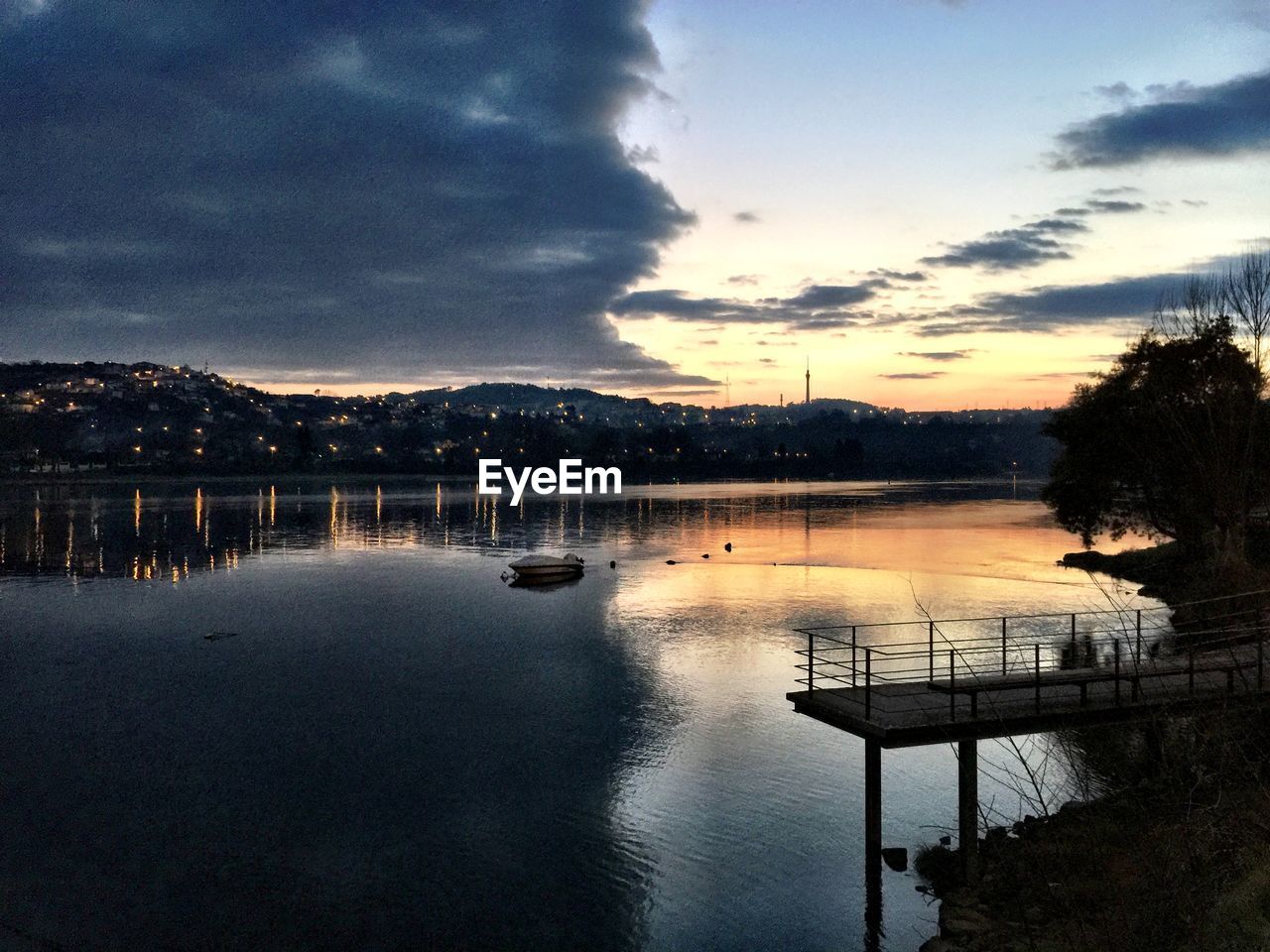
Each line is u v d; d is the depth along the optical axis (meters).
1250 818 15.24
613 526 124.62
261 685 35.84
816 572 70.38
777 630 46.34
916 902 18.73
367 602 57.53
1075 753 25.03
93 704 33.19
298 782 25.44
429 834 22.16
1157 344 51.25
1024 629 43.66
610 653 41.53
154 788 25.02
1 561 80.75
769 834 22.03
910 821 22.52
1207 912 12.76
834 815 23.05
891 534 107.69
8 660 40.41
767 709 32.03
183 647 43.47
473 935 17.86
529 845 21.59
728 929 17.98
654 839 21.84
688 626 48.06
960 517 139.38
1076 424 58.69
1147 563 64.69
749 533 110.94
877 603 54.06
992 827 21.27
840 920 18.16
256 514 149.38
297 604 56.72
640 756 27.45
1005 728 18.52
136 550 90.88
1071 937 14.43
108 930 18.02
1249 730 19.30
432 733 29.70
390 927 18.11
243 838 21.97
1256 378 44.41
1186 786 18.44
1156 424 51.25
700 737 29.14
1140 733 25.61
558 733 29.61
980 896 18.22
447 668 38.62
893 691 22.02
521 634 46.44
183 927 18.14
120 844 21.66
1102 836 18.17
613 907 18.78
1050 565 72.50
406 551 91.19
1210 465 45.19
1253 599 36.09
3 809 23.64
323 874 20.23
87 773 26.19
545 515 149.00
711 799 24.14
